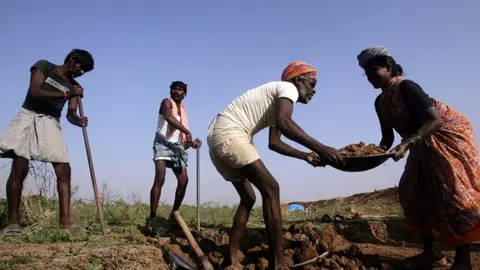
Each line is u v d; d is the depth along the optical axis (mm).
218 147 4445
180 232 6727
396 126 4598
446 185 4266
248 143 4430
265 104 4422
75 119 6316
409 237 6828
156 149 7406
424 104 4266
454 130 4336
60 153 6277
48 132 6211
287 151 4441
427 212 4633
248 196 4777
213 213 9477
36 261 4570
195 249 4762
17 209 6125
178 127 7293
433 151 4352
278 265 4395
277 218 4402
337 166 4266
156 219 7316
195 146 7730
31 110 6199
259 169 4387
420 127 4254
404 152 4125
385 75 4566
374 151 4312
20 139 6055
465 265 4297
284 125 4199
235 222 4758
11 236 5945
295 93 4391
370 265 4863
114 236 6164
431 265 4871
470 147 4312
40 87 6105
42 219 6562
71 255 4840
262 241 5840
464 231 4188
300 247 4996
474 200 4195
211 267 4641
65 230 6016
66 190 6367
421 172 4555
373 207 12938
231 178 4746
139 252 4887
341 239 6383
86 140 6172
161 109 7457
